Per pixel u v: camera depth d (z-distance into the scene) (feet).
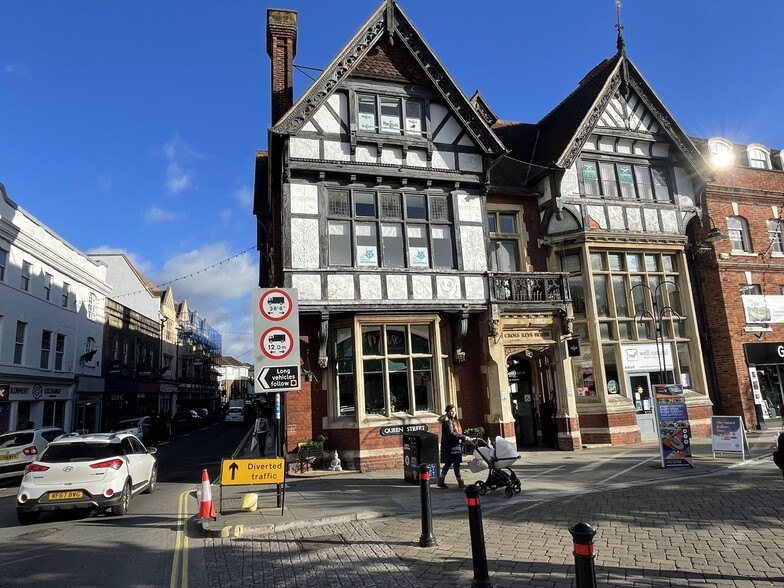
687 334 57.52
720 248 61.00
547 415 51.70
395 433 44.52
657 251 57.52
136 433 79.61
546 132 62.90
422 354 46.96
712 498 27.96
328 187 45.96
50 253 78.23
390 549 21.66
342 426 44.62
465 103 49.39
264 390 28.94
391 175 47.06
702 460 40.75
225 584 18.58
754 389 58.08
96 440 31.81
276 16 53.42
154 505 33.99
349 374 45.57
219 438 94.58
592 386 52.75
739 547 20.11
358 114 47.73
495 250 54.34
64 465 29.66
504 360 48.52
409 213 48.01
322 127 46.32
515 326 49.47
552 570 18.39
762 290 61.67
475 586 16.67
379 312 45.55
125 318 114.73
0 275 65.72
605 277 55.72
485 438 46.83
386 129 48.24
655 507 26.61
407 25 48.98
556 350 50.67
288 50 53.26
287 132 44.50
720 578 17.26
